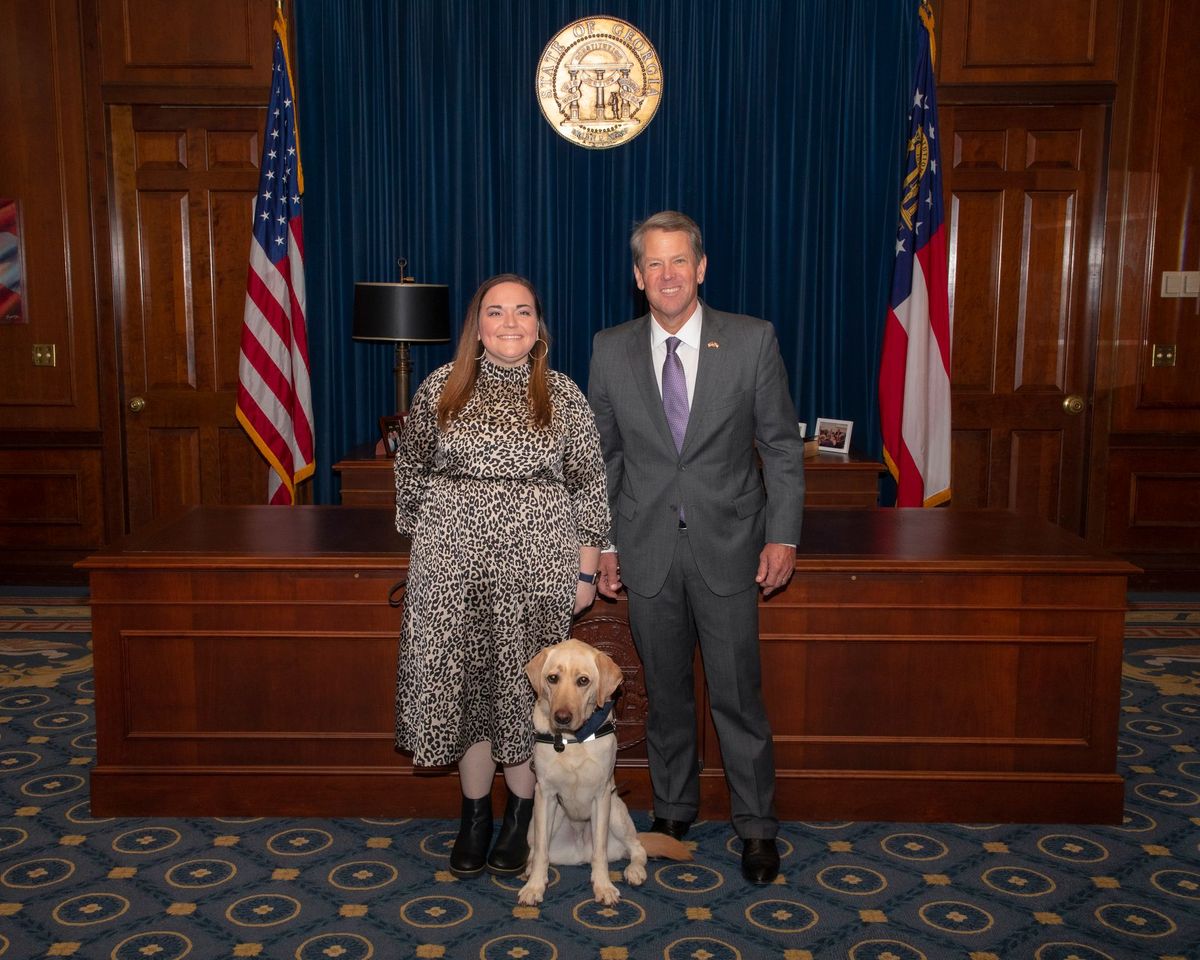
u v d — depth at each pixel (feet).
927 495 18.07
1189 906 8.74
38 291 19.08
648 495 8.92
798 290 18.67
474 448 8.45
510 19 18.20
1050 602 9.96
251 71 18.48
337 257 18.70
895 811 10.21
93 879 9.07
